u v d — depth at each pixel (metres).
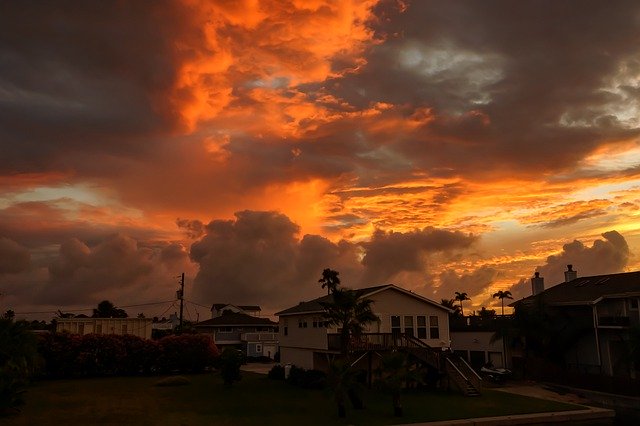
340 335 32.88
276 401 28.91
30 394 31.27
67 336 41.94
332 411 25.61
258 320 73.62
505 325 40.00
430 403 27.94
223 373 35.81
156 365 44.16
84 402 28.27
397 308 37.06
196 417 23.97
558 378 35.59
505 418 23.86
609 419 25.61
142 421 22.92
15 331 29.14
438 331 37.88
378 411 25.53
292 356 43.56
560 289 44.38
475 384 31.47
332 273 36.91
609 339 35.91
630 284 37.00
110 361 42.59
